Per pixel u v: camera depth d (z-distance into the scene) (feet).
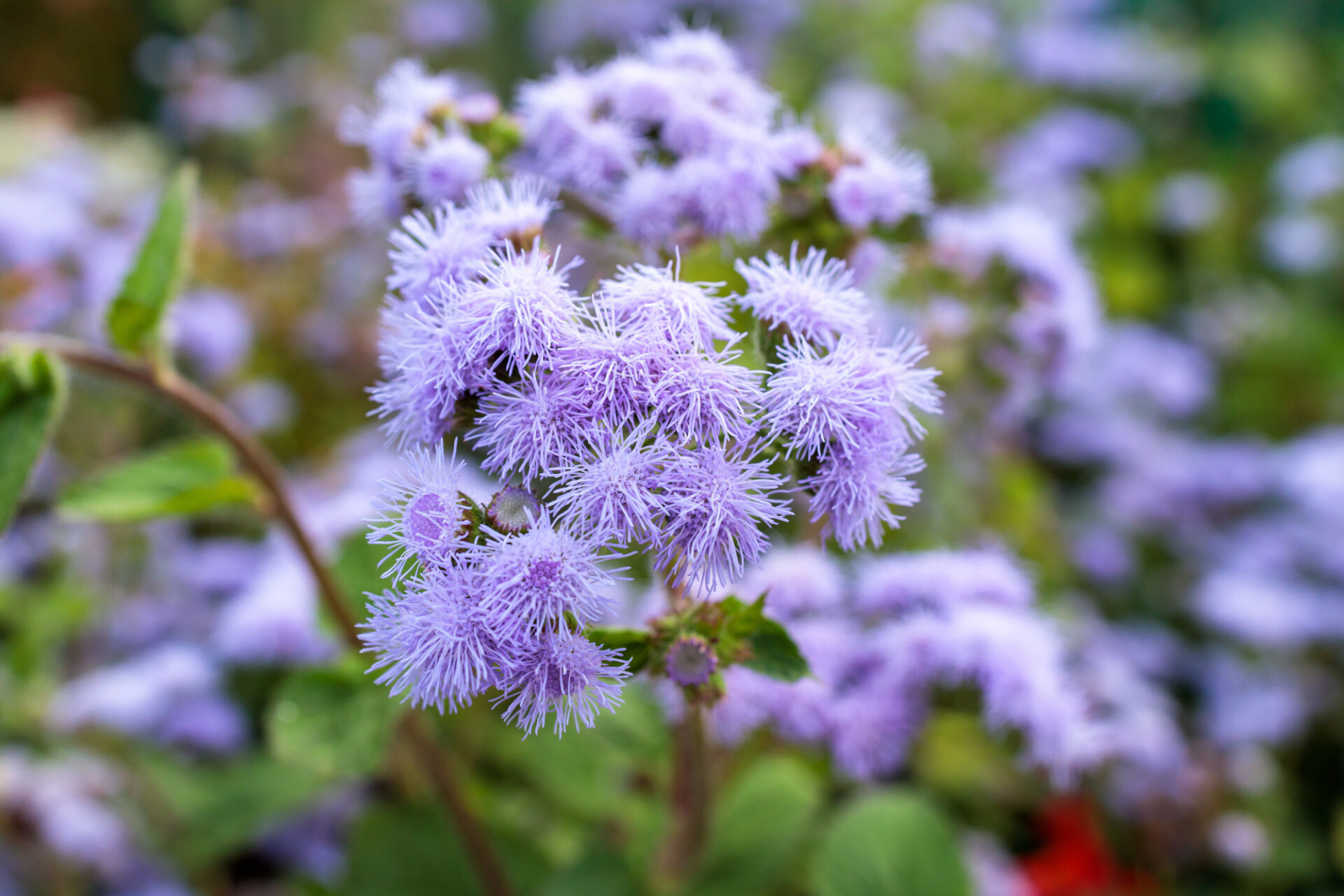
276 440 1.35
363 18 2.16
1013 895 0.85
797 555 0.68
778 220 0.62
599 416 0.47
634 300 0.48
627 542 0.48
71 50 2.40
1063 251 0.82
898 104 1.58
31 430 0.57
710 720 0.62
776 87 1.69
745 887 0.68
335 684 0.63
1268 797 1.05
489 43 2.31
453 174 0.58
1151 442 1.39
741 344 0.56
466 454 0.61
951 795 0.93
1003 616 0.67
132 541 1.11
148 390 0.63
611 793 0.80
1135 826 1.00
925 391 0.51
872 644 0.68
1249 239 1.82
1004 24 1.94
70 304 1.20
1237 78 1.94
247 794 0.82
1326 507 1.21
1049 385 0.85
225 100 1.82
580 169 0.60
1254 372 1.58
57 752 0.91
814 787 0.72
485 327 0.48
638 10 2.05
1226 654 1.17
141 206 1.43
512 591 0.46
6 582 0.98
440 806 0.78
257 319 1.39
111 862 0.88
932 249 0.81
